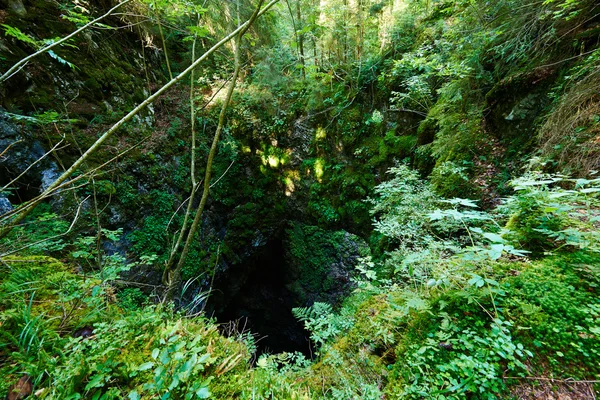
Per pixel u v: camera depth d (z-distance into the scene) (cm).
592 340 132
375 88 765
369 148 759
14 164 439
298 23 843
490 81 443
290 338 1223
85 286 197
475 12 428
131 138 674
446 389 136
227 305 1108
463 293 169
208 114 893
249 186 989
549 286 160
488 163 408
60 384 122
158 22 277
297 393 148
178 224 720
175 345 134
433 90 624
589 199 181
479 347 145
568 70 331
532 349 138
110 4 741
